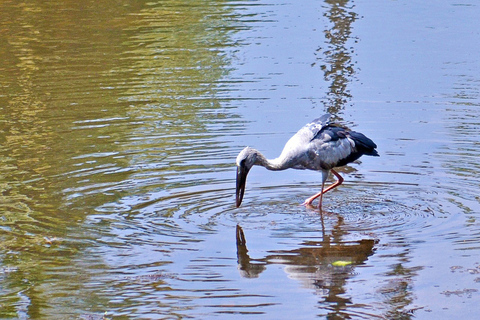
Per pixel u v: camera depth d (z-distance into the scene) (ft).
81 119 57.21
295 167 43.52
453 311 29.30
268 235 37.37
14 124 56.08
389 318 28.73
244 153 41.19
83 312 29.53
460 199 41.70
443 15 92.84
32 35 84.02
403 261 33.91
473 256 34.17
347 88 63.98
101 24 89.56
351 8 97.91
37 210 40.24
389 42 80.23
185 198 42.34
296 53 76.23
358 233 37.40
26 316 29.19
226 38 82.79
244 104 60.29
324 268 33.35
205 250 35.42
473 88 63.72
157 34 84.64
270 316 29.07
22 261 34.17
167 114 58.23
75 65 72.90
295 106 59.47
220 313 29.30
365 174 46.50
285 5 100.07
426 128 54.03
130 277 32.53
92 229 37.83
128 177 45.34
